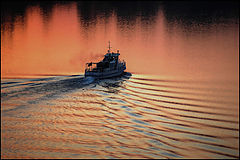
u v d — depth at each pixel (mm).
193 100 60031
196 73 79312
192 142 43719
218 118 50812
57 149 42031
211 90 65188
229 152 41062
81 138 45000
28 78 71625
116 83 73625
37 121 50500
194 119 51156
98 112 54406
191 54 106062
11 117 51625
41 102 58375
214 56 101000
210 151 41375
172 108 55906
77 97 61906
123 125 49250
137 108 56531
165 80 75125
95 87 69312
